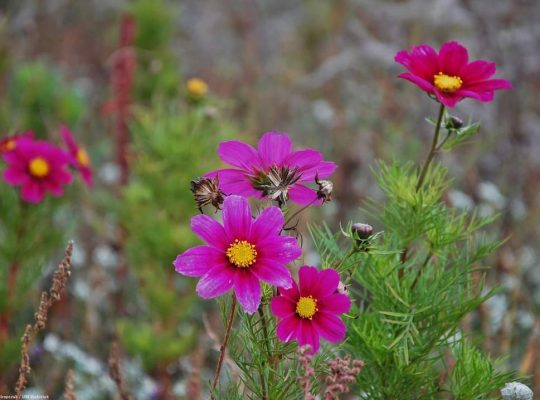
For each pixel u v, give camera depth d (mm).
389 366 766
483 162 1759
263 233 647
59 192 1121
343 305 652
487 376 745
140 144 1294
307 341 650
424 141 1866
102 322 1491
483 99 711
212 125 1279
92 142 2000
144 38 1687
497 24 1708
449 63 729
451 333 756
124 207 1282
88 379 1291
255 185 671
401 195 770
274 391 691
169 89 1651
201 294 633
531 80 1765
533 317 1182
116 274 1494
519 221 1548
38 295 1394
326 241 726
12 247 1139
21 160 1108
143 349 1218
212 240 643
